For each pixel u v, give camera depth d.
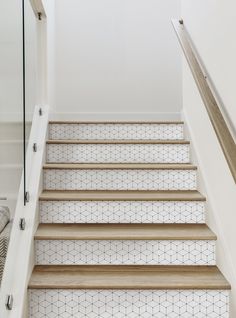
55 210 2.30
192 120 2.79
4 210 1.67
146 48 4.17
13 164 1.84
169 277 1.85
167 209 2.31
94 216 2.30
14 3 1.97
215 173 2.11
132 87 4.15
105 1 4.16
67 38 4.12
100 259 2.03
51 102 3.50
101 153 2.89
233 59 1.77
